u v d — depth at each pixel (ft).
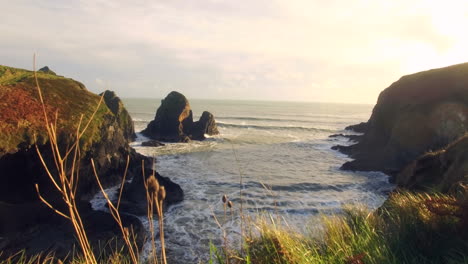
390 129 124.16
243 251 12.31
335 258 10.80
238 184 81.30
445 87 105.29
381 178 90.84
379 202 67.41
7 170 55.52
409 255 11.08
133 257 7.04
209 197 68.33
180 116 181.47
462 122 92.02
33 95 71.77
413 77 123.34
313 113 479.82
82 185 64.13
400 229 13.05
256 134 212.84
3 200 52.90
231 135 202.59
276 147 155.74
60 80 89.25
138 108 472.85
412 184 40.86
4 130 56.08
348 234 13.44
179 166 103.40
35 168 58.70
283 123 303.48
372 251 10.84
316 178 90.22
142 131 189.57
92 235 43.06
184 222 52.90
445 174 30.09
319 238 14.52
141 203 59.36
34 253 38.06
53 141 5.14
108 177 74.18
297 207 61.67
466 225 11.62
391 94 129.18
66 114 70.28
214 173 93.86
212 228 50.19
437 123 98.43
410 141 103.30
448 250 10.85
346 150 140.67
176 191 65.72
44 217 47.50
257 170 100.22
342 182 85.66
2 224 43.01
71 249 39.55
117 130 82.89
